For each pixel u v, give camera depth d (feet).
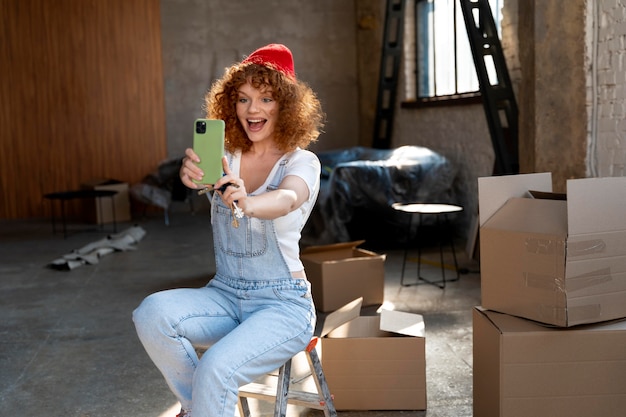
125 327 13.28
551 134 14.52
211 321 6.12
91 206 27.43
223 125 5.61
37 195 29.68
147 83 30.12
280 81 6.28
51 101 29.40
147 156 30.40
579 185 6.45
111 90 29.84
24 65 29.07
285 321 5.94
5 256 21.04
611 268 6.68
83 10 29.27
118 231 25.36
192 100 30.55
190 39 30.30
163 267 18.85
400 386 8.73
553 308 6.61
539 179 7.53
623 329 6.66
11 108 29.14
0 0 28.60
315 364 6.66
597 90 13.57
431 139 24.56
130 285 16.84
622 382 6.74
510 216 7.09
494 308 7.24
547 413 6.76
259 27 30.71
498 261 7.13
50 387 10.21
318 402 6.73
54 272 18.53
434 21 24.59
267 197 5.67
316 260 14.29
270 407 9.16
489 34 18.45
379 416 8.63
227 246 6.34
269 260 6.18
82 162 29.89
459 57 22.63
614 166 13.25
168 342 5.90
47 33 29.09
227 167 5.59
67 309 14.74
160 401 9.58
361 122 31.07
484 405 7.27
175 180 27.32
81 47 29.40
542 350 6.68
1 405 9.56
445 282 16.05
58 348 12.07
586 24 13.55
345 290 13.66
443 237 21.48
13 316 14.28
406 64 26.55
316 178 6.26
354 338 8.70
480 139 21.04
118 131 30.04
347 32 31.19
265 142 6.57
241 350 5.58
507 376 6.72
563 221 6.58
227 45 30.58
